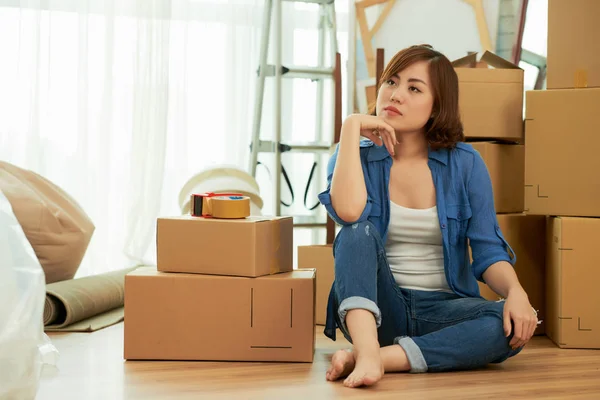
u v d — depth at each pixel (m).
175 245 2.08
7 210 1.74
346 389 1.72
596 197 2.30
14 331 1.56
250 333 2.05
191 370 1.94
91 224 3.29
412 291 2.00
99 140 3.63
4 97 3.56
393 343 2.00
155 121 3.64
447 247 2.00
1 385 1.52
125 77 3.67
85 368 1.97
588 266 2.28
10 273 1.61
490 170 2.53
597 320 2.28
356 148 1.93
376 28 3.77
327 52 3.86
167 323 2.05
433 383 1.78
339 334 2.54
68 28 3.62
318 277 2.69
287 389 1.73
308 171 3.92
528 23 3.65
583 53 2.35
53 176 3.62
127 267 3.64
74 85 3.63
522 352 2.22
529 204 2.37
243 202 2.14
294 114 3.88
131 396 1.67
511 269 1.98
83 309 2.64
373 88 3.76
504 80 2.51
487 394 1.68
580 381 1.83
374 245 1.89
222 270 2.06
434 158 2.06
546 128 2.34
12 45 3.56
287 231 2.20
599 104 2.29
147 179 3.66
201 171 3.31
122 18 3.65
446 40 3.71
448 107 2.03
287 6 3.83
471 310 1.93
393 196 2.05
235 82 3.70
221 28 3.72
